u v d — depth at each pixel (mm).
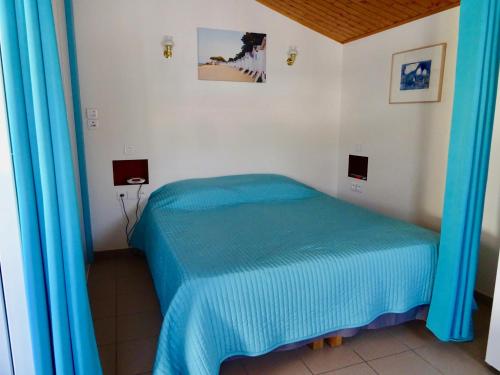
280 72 3682
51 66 1203
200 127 3484
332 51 3840
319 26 3641
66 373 1306
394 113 3287
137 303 2623
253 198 3230
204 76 3420
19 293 1307
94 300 2660
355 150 3789
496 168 2434
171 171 3455
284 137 3807
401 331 2295
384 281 2029
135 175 3359
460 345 2146
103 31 3076
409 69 3088
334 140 4016
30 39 1126
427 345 2150
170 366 1621
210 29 3371
